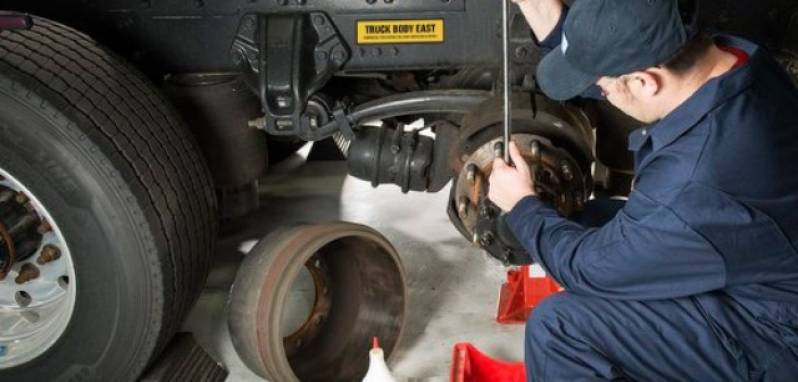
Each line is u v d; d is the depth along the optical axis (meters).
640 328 1.70
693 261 1.55
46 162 1.93
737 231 1.51
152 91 2.20
